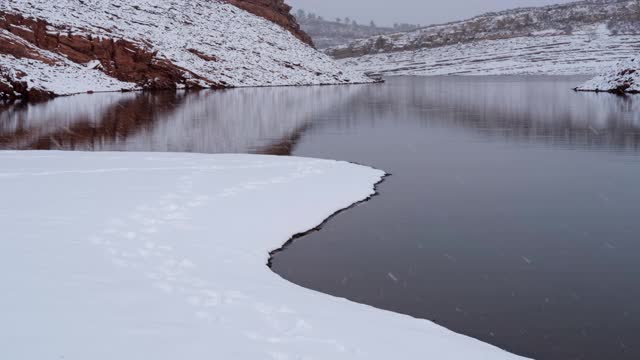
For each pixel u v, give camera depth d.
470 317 6.31
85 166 13.23
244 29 67.06
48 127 22.69
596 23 131.75
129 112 28.92
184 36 57.66
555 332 5.93
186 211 9.57
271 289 6.55
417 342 5.27
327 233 9.45
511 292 7.00
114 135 20.52
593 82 46.25
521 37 131.62
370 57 143.38
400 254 8.46
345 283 7.35
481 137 20.39
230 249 8.05
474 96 41.50
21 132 21.09
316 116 27.97
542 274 7.59
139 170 12.77
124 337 5.09
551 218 10.23
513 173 14.05
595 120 24.73
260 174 12.68
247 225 9.21
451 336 5.48
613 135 20.06
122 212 9.27
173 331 5.25
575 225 9.78
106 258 7.24
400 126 23.98
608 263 7.96
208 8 67.88
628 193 11.87
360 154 16.91
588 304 6.62
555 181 13.10
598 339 5.77
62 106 32.00
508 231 9.50
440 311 6.47
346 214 10.56
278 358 4.82
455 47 134.25
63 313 5.54
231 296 6.21
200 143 18.83
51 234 8.05
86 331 5.18
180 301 5.98
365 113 29.52
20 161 13.85
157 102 35.28
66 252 7.36
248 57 60.75
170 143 18.73
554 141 19.05
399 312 6.45
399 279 7.48
